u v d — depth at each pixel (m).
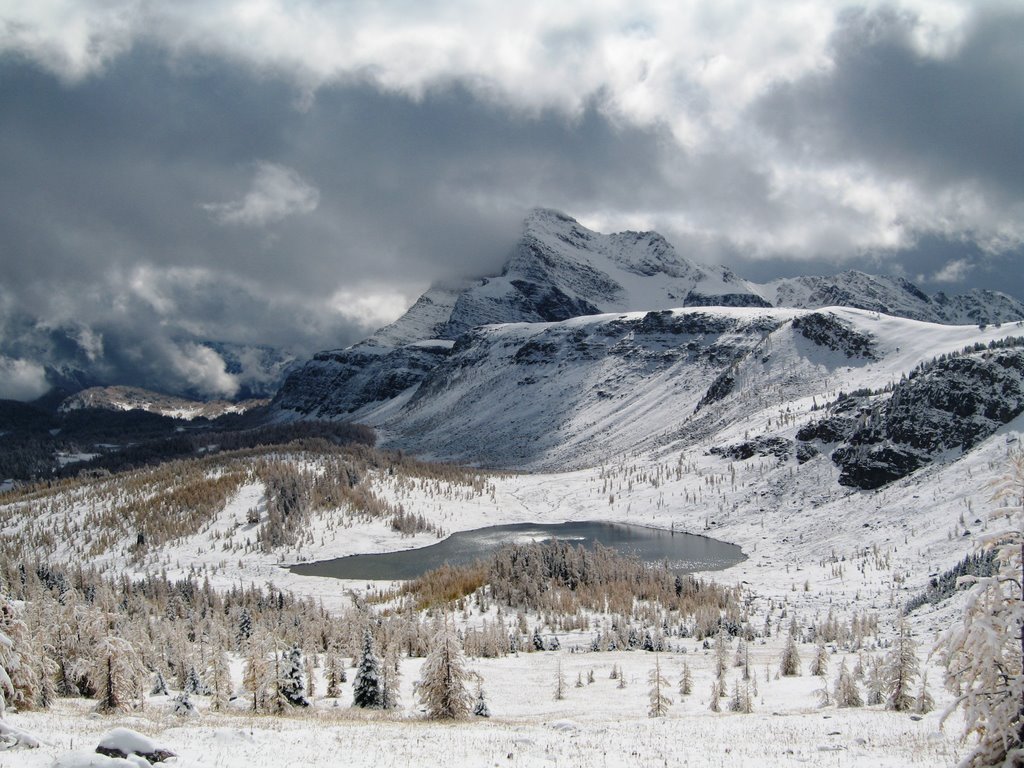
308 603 179.50
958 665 27.94
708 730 52.12
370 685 84.75
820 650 105.06
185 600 186.75
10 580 178.75
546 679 111.94
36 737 35.88
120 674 61.88
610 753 40.38
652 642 143.25
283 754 37.03
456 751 39.72
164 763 32.50
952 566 178.88
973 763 26.66
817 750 40.94
